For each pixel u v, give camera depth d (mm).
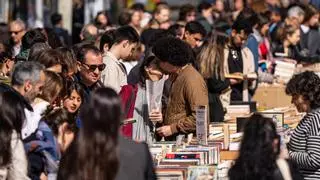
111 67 11828
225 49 15305
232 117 13812
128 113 10820
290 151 9422
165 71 10758
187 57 10719
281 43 19984
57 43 14117
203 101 10828
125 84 11766
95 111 7340
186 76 10875
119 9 34531
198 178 8953
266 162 7641
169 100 11047
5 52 12164
